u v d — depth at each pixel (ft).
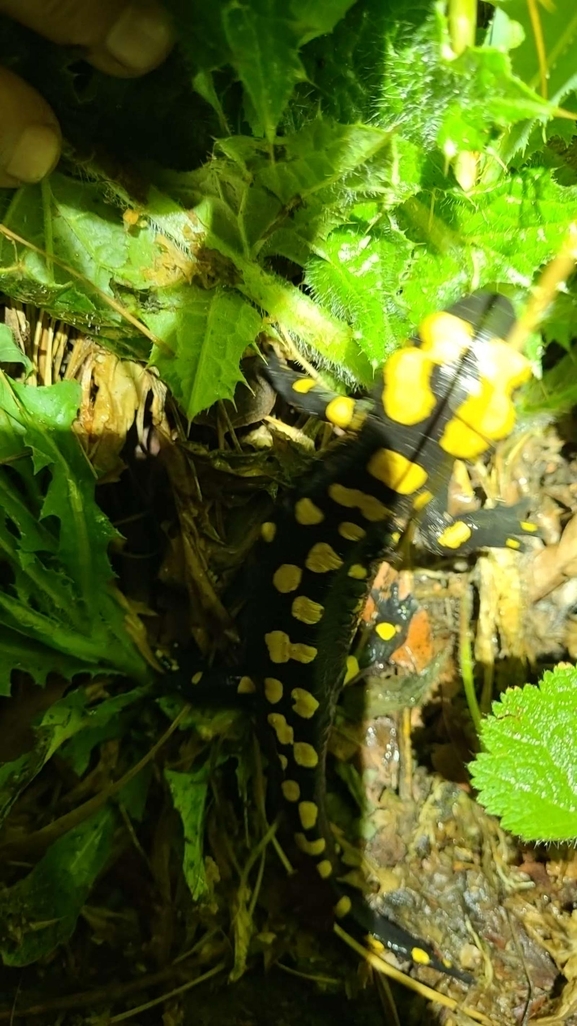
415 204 0.43
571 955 0.56
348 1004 0.54
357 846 0.59
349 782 0.60
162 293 0.43
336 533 0.49
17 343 0.51
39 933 0.48
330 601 0.51
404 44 0.34
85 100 0.36
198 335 0.43
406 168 0.39
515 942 0.57
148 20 0.32
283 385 0.51
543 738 0.44
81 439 0.52
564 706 0.44
